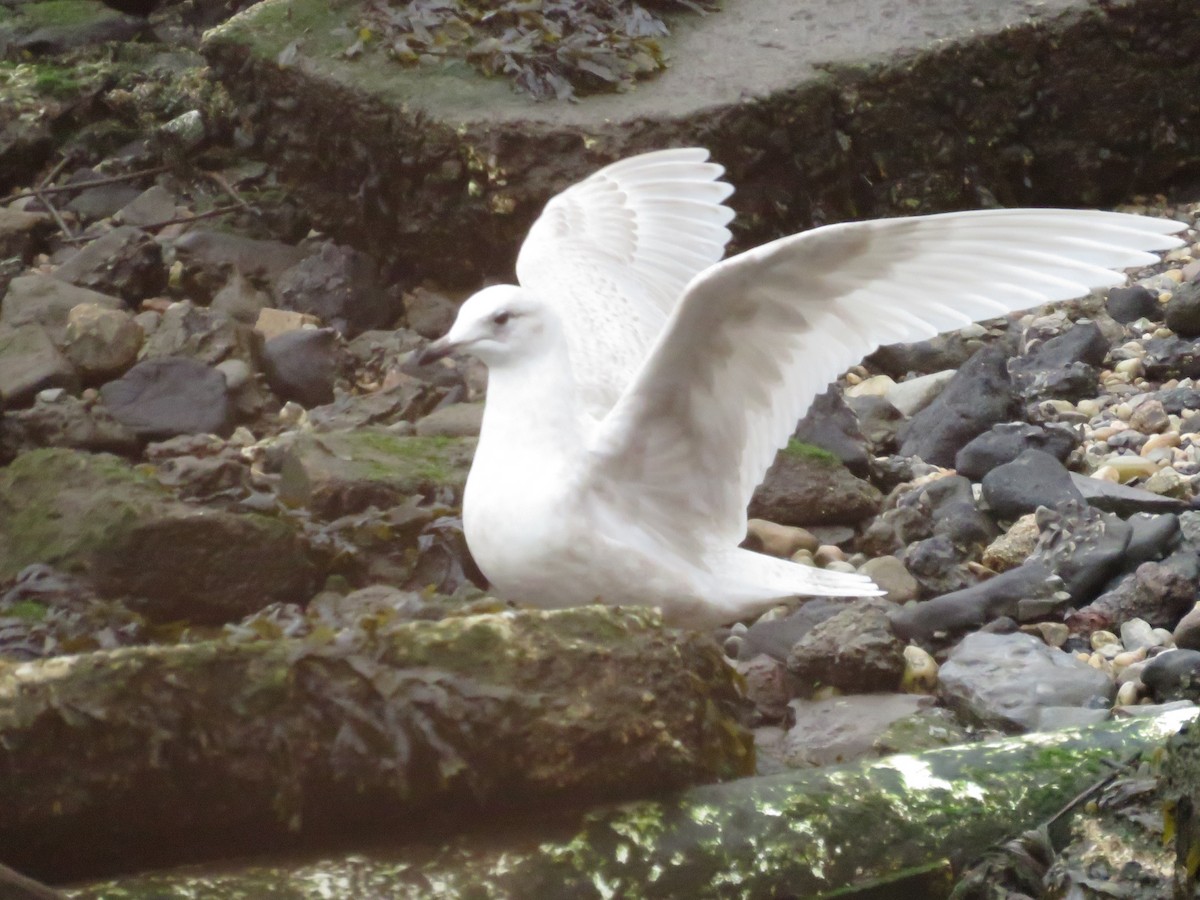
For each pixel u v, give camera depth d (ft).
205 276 53.47
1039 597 36.11
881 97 52.80
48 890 22.27
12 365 45.27
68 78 64.90
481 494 30.68
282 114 54.95
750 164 51.16
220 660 23.65
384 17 54.80
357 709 24.00
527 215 50.06
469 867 24.47
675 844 25.38
